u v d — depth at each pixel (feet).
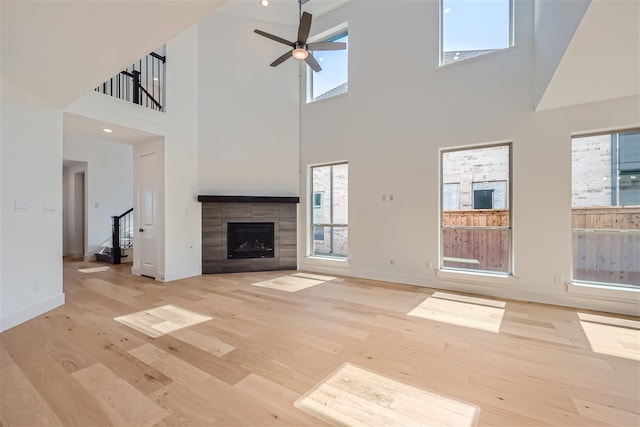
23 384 5.95
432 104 14.11
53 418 4.99
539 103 11.06
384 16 15.53
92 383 6.01
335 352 7.48
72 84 9.07
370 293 13.12
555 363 6.98
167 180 15.64
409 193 14.82
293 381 6.17
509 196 12.65
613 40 7.48
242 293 13.10
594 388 5.98
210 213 17.33
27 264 9.65
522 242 12.08
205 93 17.34
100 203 22.90
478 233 13.37
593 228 11.21
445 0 14.14
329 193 18.13
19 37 6.65
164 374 6.38
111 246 22.99
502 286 12.48
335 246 17.90
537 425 4.91
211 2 5.58
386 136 15.49
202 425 4.86
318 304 11.49
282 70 18.78
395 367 6.77
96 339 8.14
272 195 18.58
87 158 22.27
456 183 13.92
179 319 9.76
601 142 11.09
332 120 17.44
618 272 10.89
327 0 16.49
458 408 5.35
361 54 16.29
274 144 18.63
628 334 8.62
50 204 10.52
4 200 8.92
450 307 11.12
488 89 12.72
